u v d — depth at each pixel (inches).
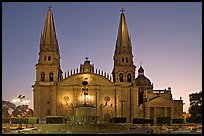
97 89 4960.6
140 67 6250.0
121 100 5039.4
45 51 5078.7
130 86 5093.5
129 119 5000.0
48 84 4977.9
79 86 4938.5
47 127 2778.1
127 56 5246.1
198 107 4210.1
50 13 5315.0
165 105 5108.3
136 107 5027.1
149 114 5098.4
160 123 3622.0
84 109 3437.5
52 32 5231.3
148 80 6102.4
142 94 5713.6
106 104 4963.1
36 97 4909.0
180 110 5201.8
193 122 3668.8
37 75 5000.0
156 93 5487.2
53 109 4859.7
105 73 5059.1
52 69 5036.9
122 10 5497.1
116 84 5044.3
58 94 4921.3
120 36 5378.9
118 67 5177.2
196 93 4298.7
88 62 5452.8
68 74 5009.8
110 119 4362.7
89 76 5014.8
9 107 6368.1
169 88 5644.7
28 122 3440.0
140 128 2859.3
